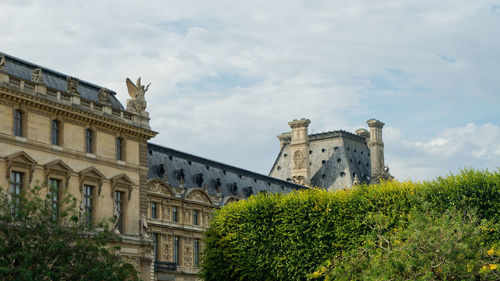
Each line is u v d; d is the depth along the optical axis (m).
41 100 74.06
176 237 118.25
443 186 71.75
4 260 56.91
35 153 73.50
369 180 191.00
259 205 80.69
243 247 80.50
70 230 61.91
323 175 187.25
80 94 82.12
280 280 77.56
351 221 73.69
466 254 51.06
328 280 57.94
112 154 83.69
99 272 59.25
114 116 84.12
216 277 82.25
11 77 71.69
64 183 76.56
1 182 69.50
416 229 52.34
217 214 84.81
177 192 119.56
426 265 50.34
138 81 89.88
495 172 72.06
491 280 50.78
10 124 71.12
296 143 187.88
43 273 57.94
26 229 58.69
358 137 197.38
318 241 75.56
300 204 77.62
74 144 78.50
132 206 85.56
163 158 122.06
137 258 84.69
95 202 80.31
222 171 137.75
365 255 56.16
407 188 73.06
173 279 113.12
